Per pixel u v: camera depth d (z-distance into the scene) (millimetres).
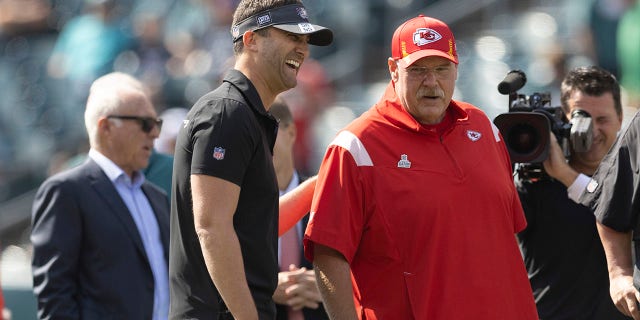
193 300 14672
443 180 15102
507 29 40938
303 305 18281
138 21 42844
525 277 15617
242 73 14672
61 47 42562
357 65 42656
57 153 40562
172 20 43656
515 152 17250
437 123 15648
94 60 41562
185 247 14641
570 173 17438
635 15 36312
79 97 41312
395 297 15016
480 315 14930
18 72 42844
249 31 14656
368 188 15062
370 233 15133
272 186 14656
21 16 43906
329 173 15156
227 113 14156
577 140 17500
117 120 19125
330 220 14961
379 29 43094
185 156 14406
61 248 18141
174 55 42344
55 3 44438
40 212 18484
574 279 18047
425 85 15133
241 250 14359
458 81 40281
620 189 16141
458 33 42344
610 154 16516
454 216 15008
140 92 19562
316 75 39656
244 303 13922
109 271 18406
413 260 14914
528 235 18391
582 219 17906
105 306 18281
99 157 19188
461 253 14969
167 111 38188
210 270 13977
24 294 29219
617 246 16359
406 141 15250
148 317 18656
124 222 18734
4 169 40812
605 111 18375
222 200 13961
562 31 39500
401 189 14992
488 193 15320
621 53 36562
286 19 14625
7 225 39688
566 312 18125
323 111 39500
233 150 14047
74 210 18391
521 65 39312
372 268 15227
